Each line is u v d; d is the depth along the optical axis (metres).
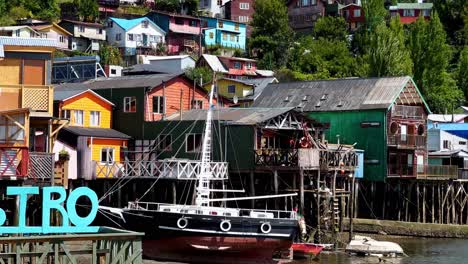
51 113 50.62
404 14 177.25
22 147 47.06
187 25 155.12
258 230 53.75
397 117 79.44
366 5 150.88
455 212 82.38
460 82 140.00
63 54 127.31
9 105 49.75
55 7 152.62
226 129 65.94
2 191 47.50
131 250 34.25
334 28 160.50
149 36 148.12
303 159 61.31
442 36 129.75
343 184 67.75
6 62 50.72
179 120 68.44
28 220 49.62
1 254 32.38
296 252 57.38
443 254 63.00
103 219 56.62
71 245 46.97
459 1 170.88
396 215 80.56
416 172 79.31
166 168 61.88
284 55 147.12
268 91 85.81
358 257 59.50
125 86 71.94
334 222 61.88
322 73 137.00
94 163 64.44
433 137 95.31
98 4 163.12
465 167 88.56
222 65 130.75
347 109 78.88
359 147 78.56
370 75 120.31
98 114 70.50
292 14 175.12
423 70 128.62
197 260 53.69
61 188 38.91
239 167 65.00
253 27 159.50
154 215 52.97
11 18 138.00
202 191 55.41
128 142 70.69
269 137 66.56
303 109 81.19
